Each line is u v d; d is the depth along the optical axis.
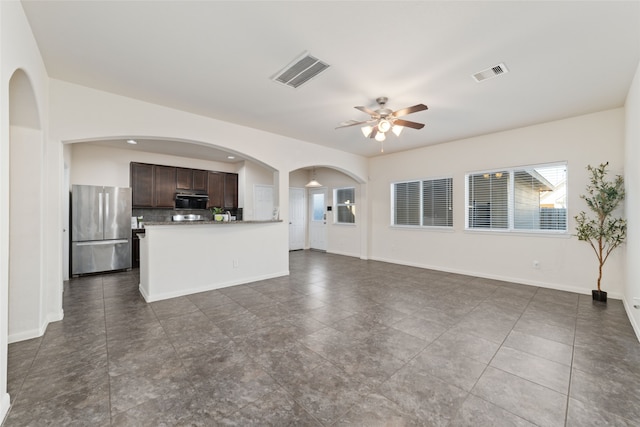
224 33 2.19
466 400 1.72
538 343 2.47
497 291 4.08
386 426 1.51
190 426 1.51
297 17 2.00
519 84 3.00
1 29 1.54
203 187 6.80
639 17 1.96
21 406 1.66
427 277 4.98
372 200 6.89
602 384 1.88
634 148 2.89
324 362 2.15
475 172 5.04
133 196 5.82
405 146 5.75
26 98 2.35
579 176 3.96
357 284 4.48
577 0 1.82
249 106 3.63
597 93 3.22
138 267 5.75
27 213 2.55
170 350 2.34
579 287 4.00
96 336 2.60
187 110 3.76
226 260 4.34
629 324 2.88
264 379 1.94
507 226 4.73
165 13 1.97
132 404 1.68
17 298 2.51
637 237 2.72
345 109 3.73
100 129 3.18
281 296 3.84
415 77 2.85
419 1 1.83
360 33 2.18
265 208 7.57
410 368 2.07
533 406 1.67
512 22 2.03
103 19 2.03
